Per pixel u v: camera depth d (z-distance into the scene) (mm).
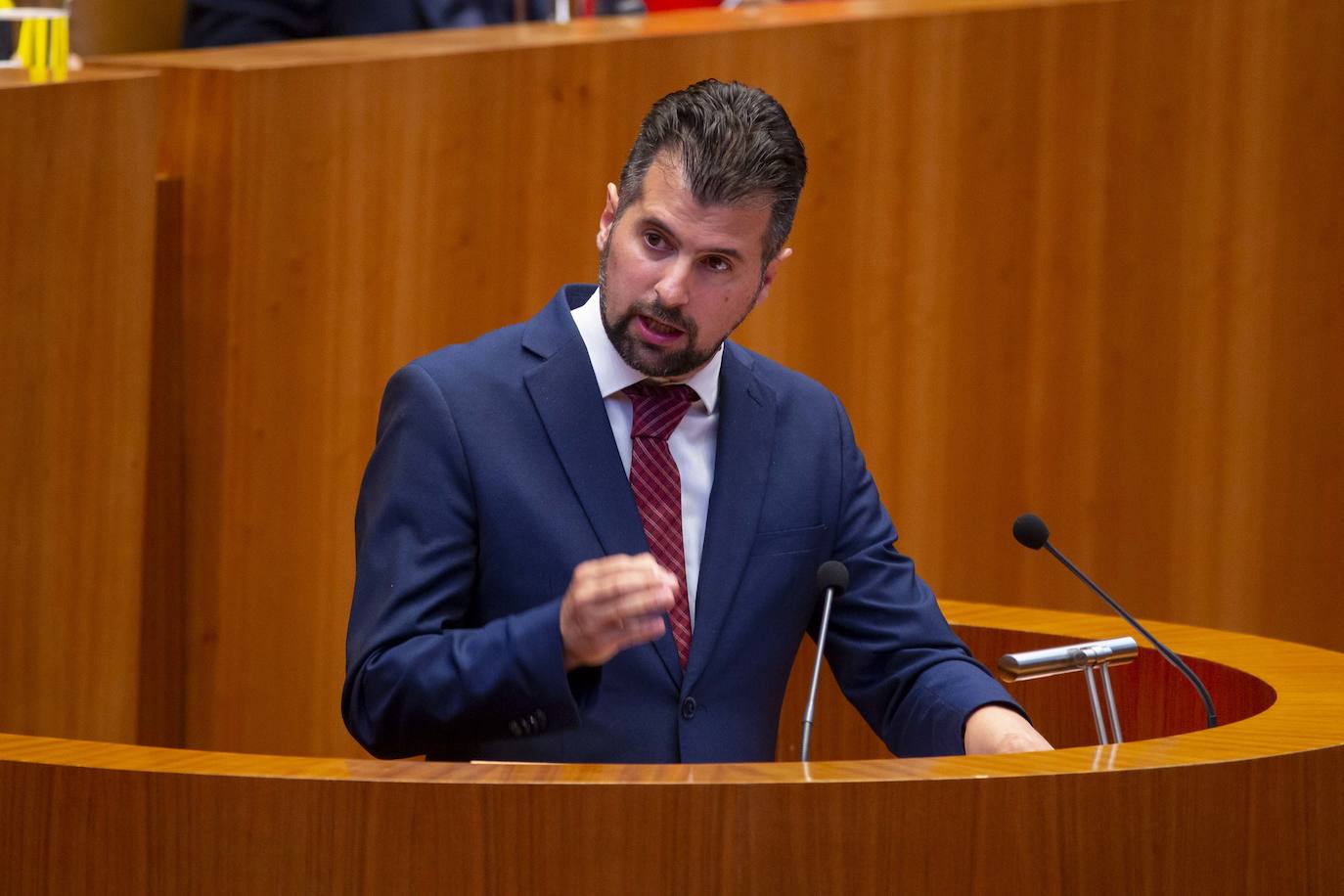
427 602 6031
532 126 12688
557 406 6359
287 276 11922
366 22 14695
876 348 13508
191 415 11805
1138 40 13352
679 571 6391
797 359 13445
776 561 6582
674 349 6031
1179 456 13609
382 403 6570
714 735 6332
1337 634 13625
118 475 10891
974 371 13555
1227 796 5172
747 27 13133
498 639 5641
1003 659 6590
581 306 6703
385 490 6270
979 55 13359
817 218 13383
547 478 6293
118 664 10984
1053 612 8562
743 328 13391
